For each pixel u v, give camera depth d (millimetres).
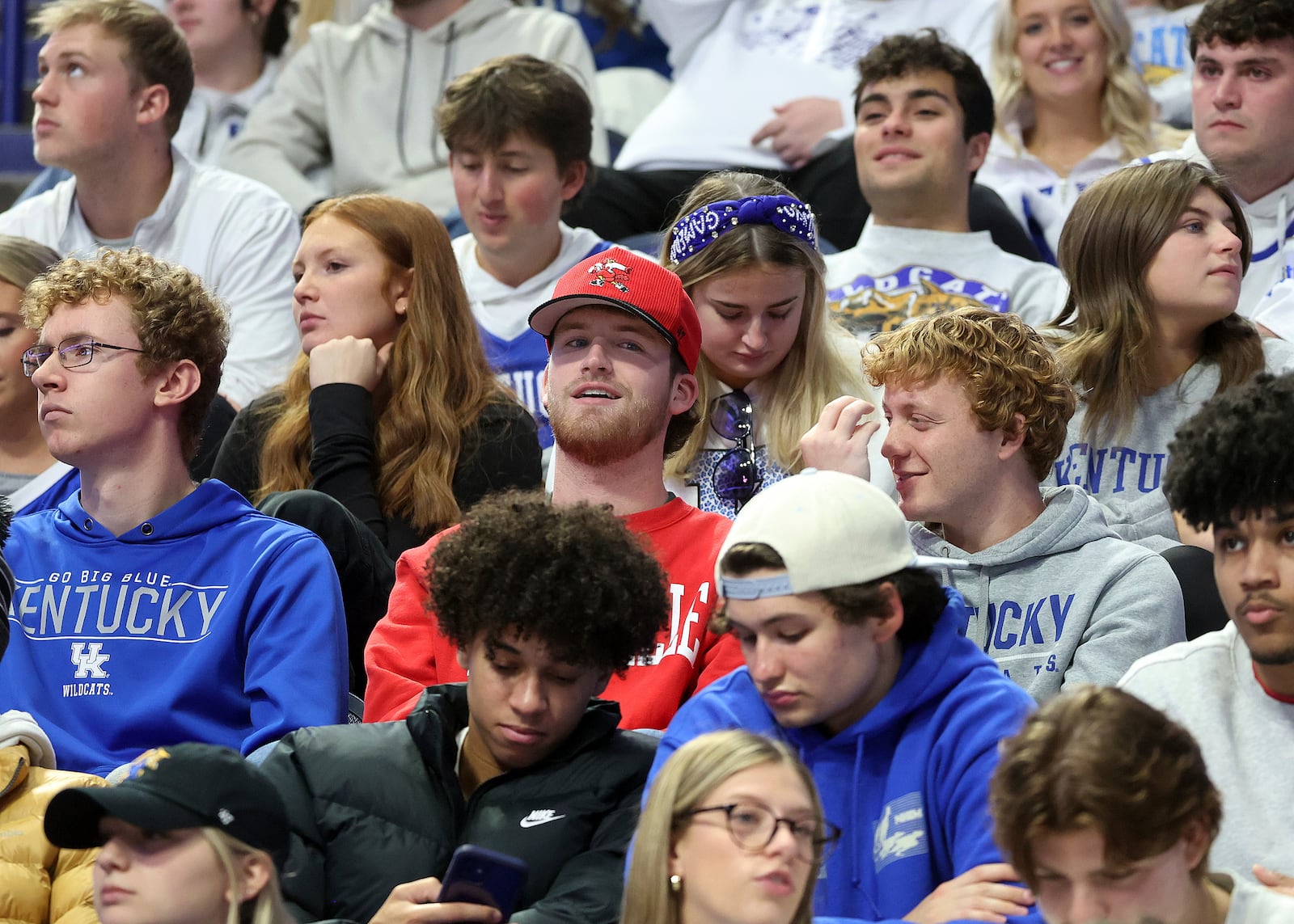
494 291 17531
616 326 11641
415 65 21906
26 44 26656
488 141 17016
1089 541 11570
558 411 11672
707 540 11586
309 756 9523
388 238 14461
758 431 13781
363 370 14062
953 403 11375
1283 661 8789
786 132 20609
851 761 9172
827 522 8648
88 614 11688
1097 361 13680
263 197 18562
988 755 8797
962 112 17250
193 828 7777
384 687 11078
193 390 12047
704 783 7574
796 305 13672
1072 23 19688
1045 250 19578
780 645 8648
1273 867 8977
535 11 22172
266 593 11516
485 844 9172
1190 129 21141
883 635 8789
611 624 9094
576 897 8875
